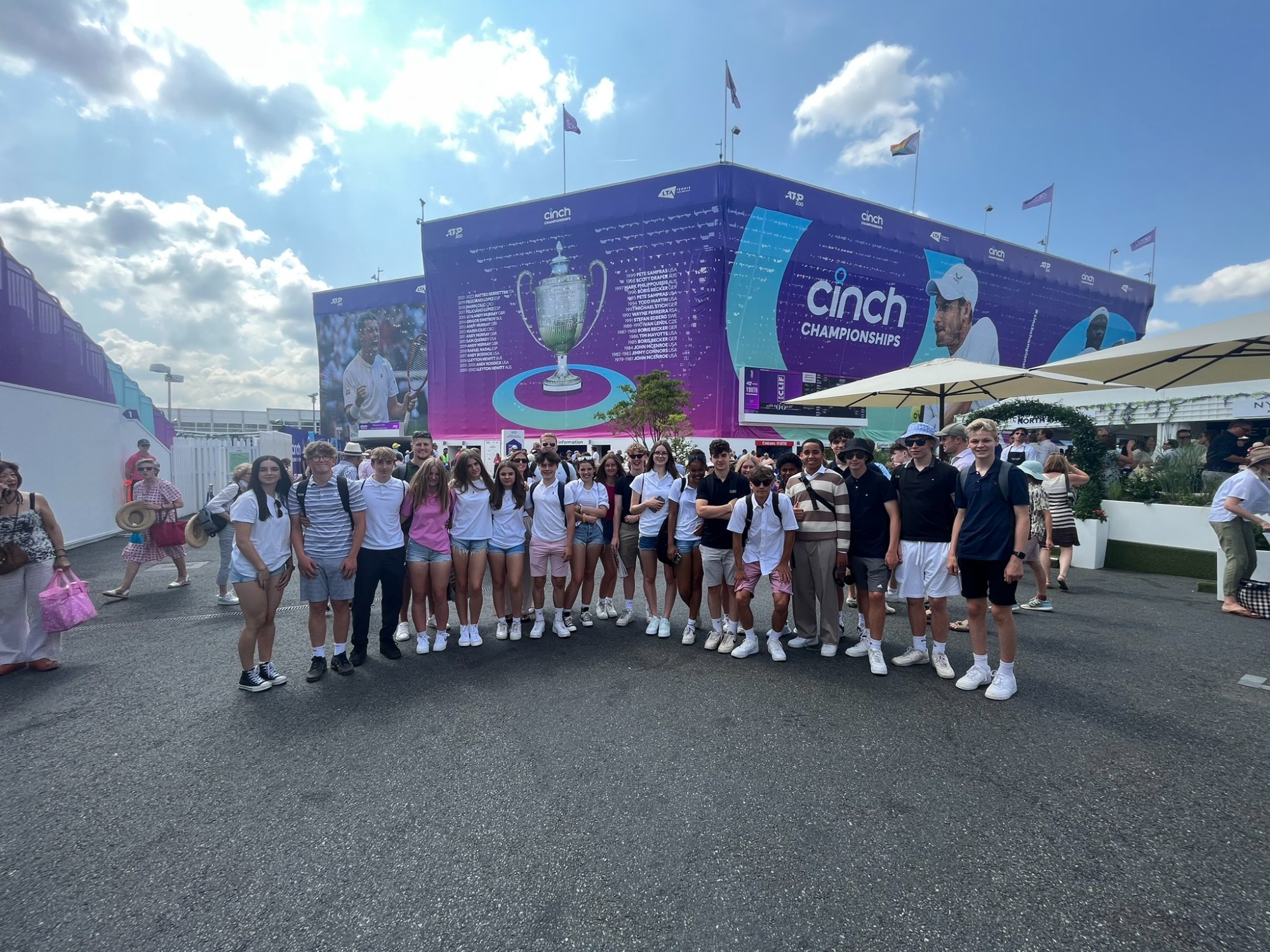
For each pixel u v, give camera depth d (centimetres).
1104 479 945
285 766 325
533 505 578
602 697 415
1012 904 214
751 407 2169
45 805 288
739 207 2102
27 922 212
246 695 425
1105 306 3130
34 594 477
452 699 416
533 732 363
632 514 577
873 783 300
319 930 207
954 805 280
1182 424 1700
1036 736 351
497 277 2433
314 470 458
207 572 899
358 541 470
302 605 697
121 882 233
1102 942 196
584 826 267
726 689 430
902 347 2472
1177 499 874
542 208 2344
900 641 548
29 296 1023
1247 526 621
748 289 2139
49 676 466
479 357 2489
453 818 274
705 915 211
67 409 1109
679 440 1967
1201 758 322
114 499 1279
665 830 263
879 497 473
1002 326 2761
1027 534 393
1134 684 429
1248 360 691
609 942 200
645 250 2194
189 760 332
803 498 510
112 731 369
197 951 198
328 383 3569
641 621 627
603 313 2272
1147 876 229
